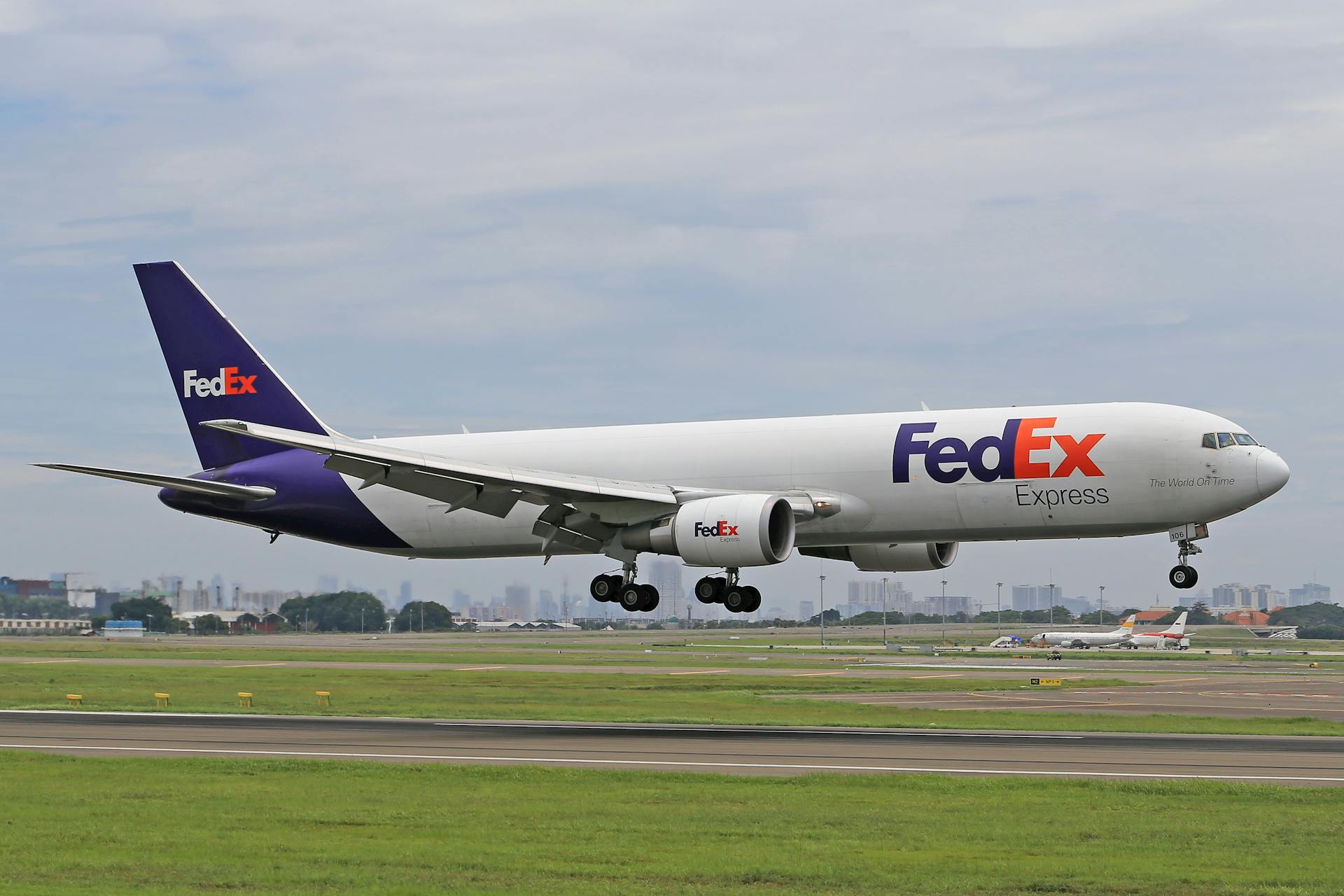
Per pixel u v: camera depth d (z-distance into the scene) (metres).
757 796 45.16
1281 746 62.25
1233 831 38.72
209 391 105.44
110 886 31.16
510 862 34.09
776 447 90.62
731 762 55.00
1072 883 31.86
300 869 33.09
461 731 69.12
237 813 41.72
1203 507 81.19
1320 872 33.34
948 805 43.19
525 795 45.50
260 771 51.81
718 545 84.75
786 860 34.44
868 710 87.00
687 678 126.94
